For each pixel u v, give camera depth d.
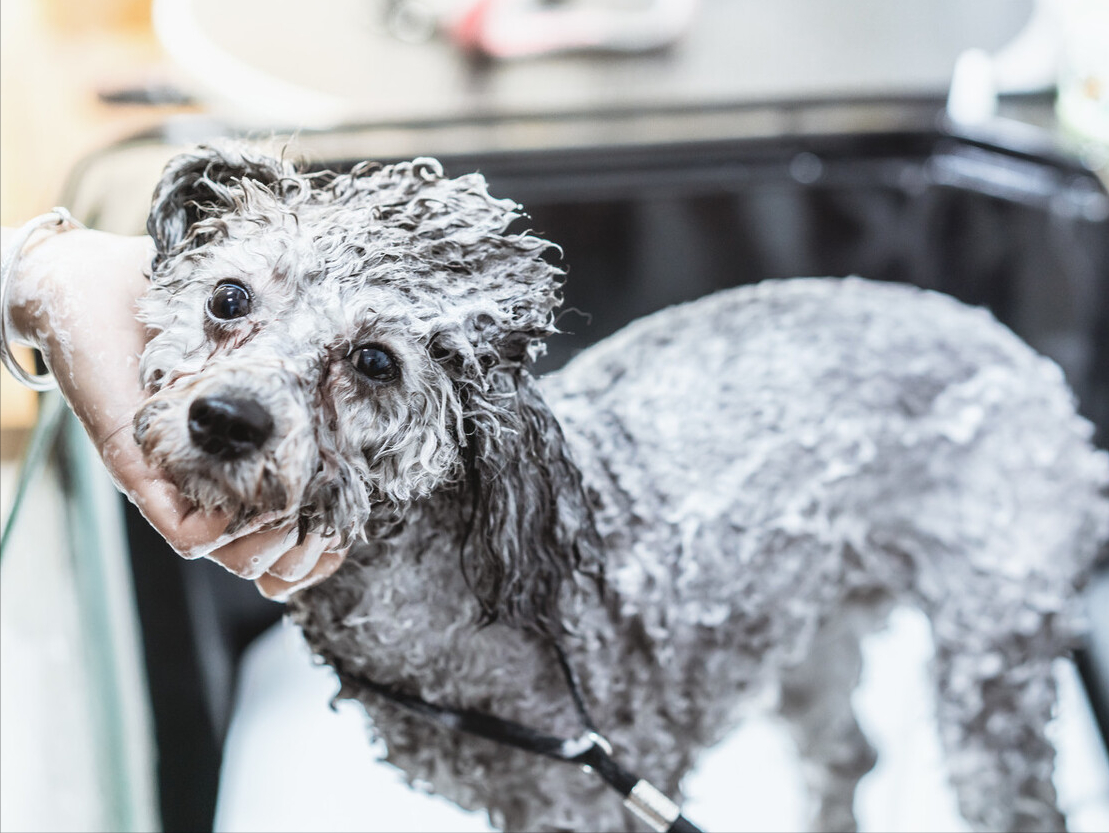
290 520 0.83
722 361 1.25
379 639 1.07
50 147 1.99
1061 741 1.68
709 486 1.19
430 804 1.52
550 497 1.00
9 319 0.92
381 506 0.96
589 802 1.18
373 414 0.87
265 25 2.11
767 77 1.92
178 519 0.84
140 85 2.12
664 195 1.76
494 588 1.01
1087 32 1.78
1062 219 1.77
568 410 1.18
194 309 0.87
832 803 1.60
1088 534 1.39
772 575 1.24
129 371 0.89
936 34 2.09
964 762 1.40
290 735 1.64
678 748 1.25
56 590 1.23
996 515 1.32
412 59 1.99
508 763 1.15
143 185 1.54
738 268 1.83
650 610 1.15
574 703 1.15
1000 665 1.36
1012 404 1.33
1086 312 1.79
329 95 1.84
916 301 1.40
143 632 1.49
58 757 1.18
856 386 1.27
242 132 1.60
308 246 0.86
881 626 1.56
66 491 1.29
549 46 2.03
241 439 0.77
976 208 1.81
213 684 1.60
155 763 1.48
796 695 1.60
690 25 2.12
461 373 0.92
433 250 0.90
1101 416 1.82
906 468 1.30
